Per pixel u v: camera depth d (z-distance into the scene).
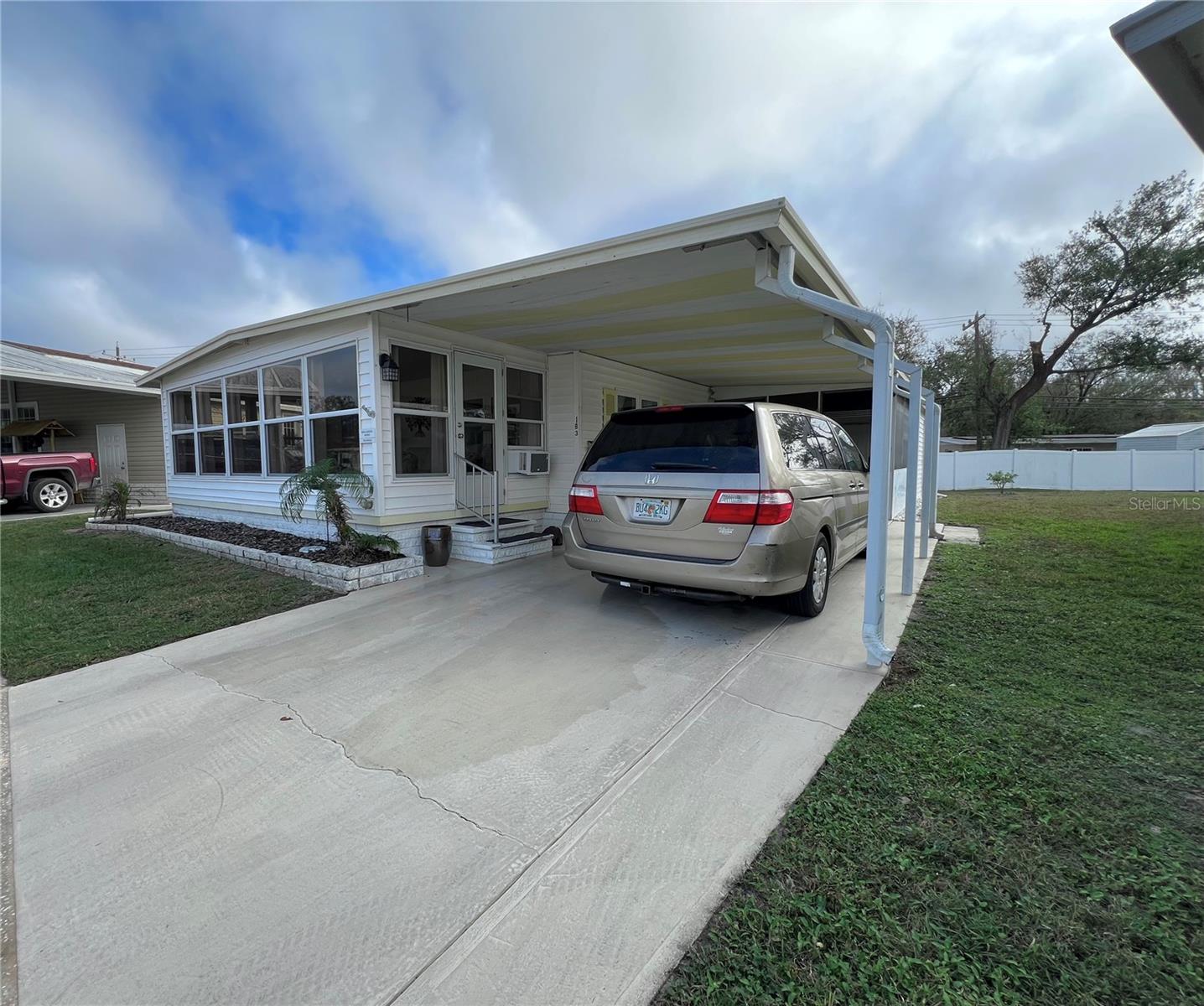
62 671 3.68
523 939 1.59
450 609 4.80
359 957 1.54
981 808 2.11
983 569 6.16
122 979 1.49
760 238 3.37
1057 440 31.09
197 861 1.93
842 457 5.52
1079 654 3.66
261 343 7.82
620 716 2.90
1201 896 1.68
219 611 4.88
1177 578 5.60
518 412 7.95
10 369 13.09
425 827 2.09
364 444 6.34
